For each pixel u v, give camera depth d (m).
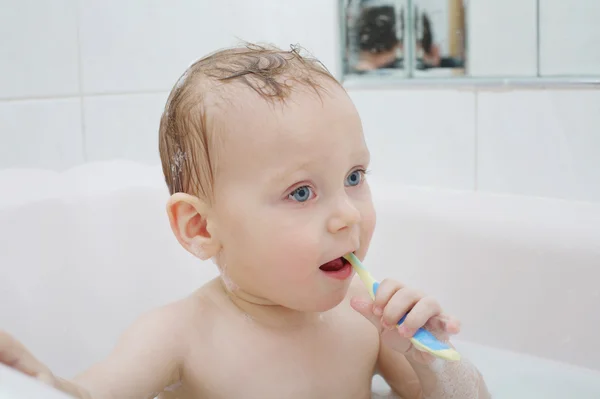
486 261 1.16
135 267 1.34
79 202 1.30
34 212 1.23
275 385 0.79
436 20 1.42
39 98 1.35
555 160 1.29
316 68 0.79
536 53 1.30
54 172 1.36
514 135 1.33
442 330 0.72
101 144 1.46
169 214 0.79
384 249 1.28
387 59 1.50
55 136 1.38
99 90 1.45
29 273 1.19
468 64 1.39
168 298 1.36
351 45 1.55
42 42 1.36
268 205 0.72
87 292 1.27
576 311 1.07
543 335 1.10
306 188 0.72
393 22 1.48
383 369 0.89
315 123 0.72
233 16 1.66
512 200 1.22
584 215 1.12
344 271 0.75
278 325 0.81
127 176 1.41
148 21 1.53
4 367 0.56
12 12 1.31
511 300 1.13
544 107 1.29
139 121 1.53
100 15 1.45
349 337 0.84
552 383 1.05
